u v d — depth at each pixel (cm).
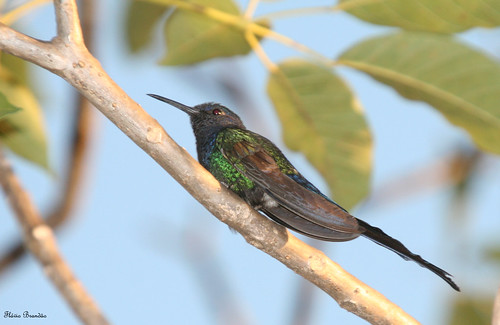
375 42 711
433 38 691
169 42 831
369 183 859
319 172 864
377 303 638
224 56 841
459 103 727
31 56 531
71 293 770
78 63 542
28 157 800
